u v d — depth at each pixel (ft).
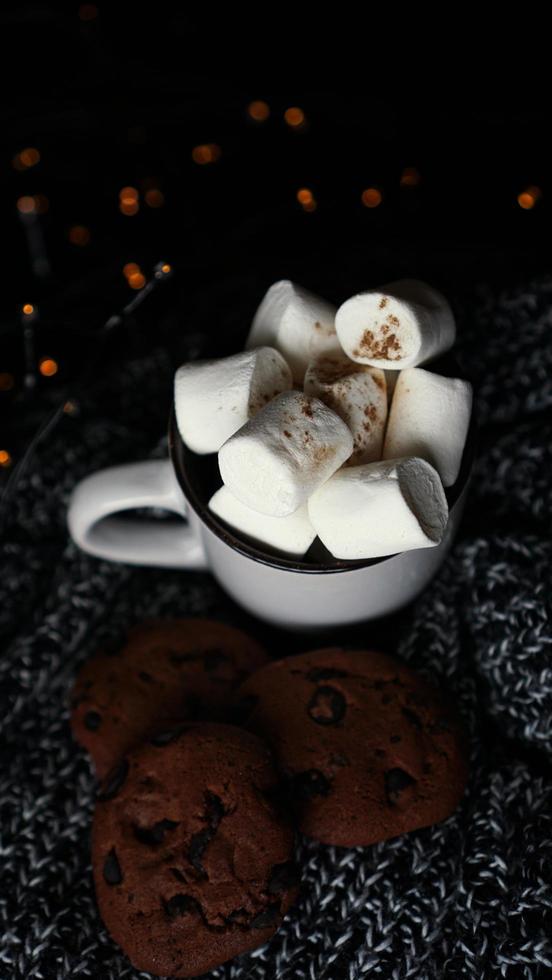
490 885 1.38
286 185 2.05
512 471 1.58
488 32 2.11
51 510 1.67
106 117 2.02
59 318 1.93
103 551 1.52
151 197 2.05
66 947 1.39
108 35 2.14
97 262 2.04
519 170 2.00
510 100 2.05
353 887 1.39
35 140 2.05
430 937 1.37
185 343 1.76
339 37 2.13
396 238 1.98
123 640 1.53
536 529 1.57
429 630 1.51
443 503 1.32
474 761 1.46
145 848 1.35
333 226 2.00
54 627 1.57
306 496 1.28
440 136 2.01
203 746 1.38
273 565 1.33
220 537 1.34
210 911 1.33
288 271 1.89
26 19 2.02
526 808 1.43
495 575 1.50
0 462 1.68
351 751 1.39
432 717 1.42
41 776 1.49
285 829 1.35
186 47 2.14
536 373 1.64
